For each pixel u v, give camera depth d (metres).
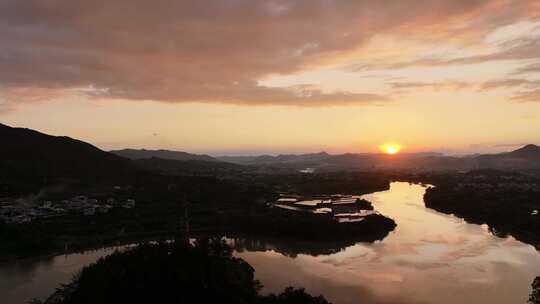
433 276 158.12
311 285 149.50
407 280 154.00
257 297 121.62
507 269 165.88
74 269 174.88
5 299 141.00
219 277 119.50
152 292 109.12
